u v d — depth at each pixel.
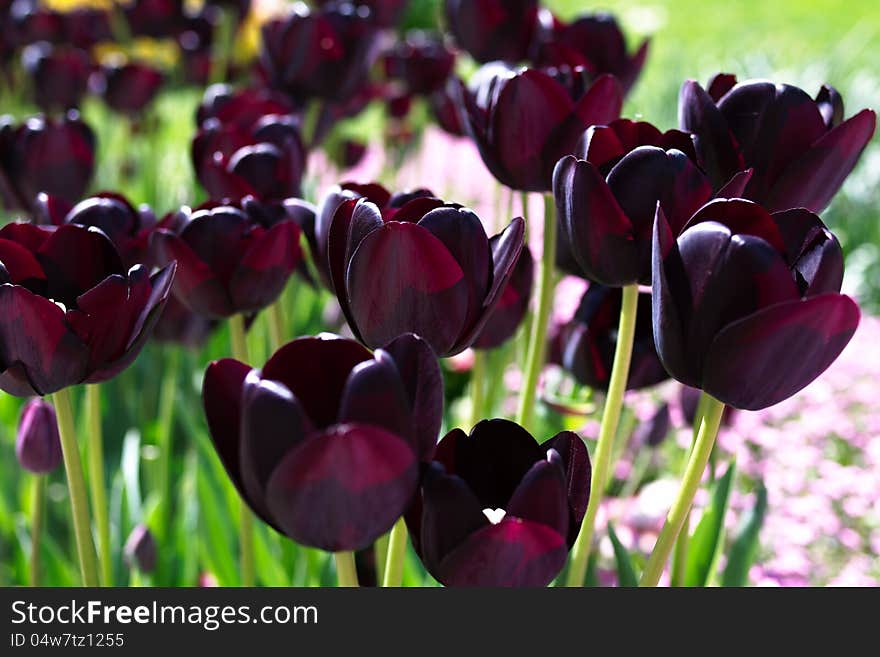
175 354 1.62
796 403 2.40
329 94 1.56
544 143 1.08
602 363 1.15
